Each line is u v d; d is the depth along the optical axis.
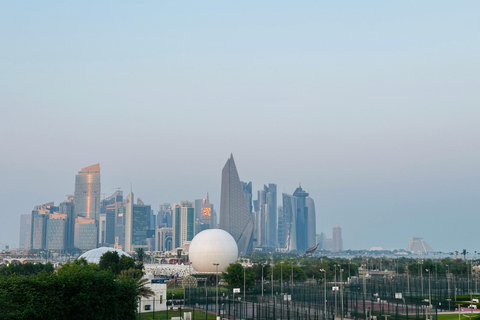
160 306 170.62
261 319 142.12
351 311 154.38
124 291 102.06
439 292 193.75
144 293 153.00
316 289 177.00
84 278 95.25
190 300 182.75
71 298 90.81
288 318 135.75
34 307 86.00
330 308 160.12
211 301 177.75
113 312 97.12
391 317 140.38
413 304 164.50
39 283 90.94
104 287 96.62
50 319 87.38
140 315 146.75
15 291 87.88
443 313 161.38
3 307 82.69
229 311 148.00
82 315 91.75
